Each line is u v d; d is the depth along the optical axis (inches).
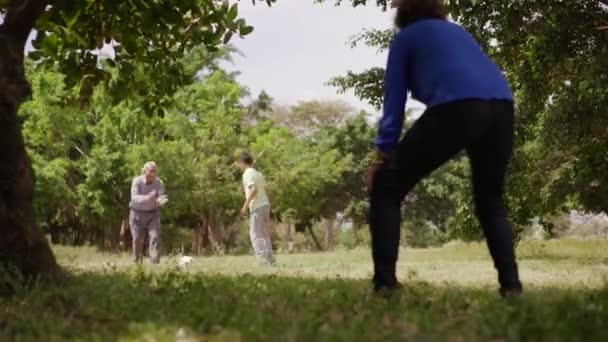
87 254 740.7
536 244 964.6
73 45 299.6
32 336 135.6
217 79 1814.7
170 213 1766.7
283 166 1895.9
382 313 143.0
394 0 184.1
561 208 967.0
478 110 163.8
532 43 590.9
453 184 2218.3
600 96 550.3
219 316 142.9
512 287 171.8
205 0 300.5
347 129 2389.3
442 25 173.9
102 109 1690.5
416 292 173.5
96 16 294.0
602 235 1033.5
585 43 567.2
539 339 111.4
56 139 1759.4
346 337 112.9
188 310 155.3
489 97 165.5
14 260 220.1
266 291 190.9
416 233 2711.6
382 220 174.9
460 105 163.8
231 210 1952.5
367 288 185.9
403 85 173.2
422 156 169.6
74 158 1888.5
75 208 1748.3
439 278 331.0
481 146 171.6
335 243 2837.1
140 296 180.2
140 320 149.5
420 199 2333.9
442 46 169.5
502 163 172.4
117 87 321.4
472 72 166.4
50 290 194.4
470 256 734.5
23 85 229.5
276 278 249.8
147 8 268.4
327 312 146.1
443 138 166.1
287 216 2199.8
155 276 230.8
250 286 207.8
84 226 1958.7
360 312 144.3
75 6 246.2
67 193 1689.2
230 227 2142.0
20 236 222.8
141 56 315.0
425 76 168.9
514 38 593.6
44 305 175.9
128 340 126.0
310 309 149.2
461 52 169.2
